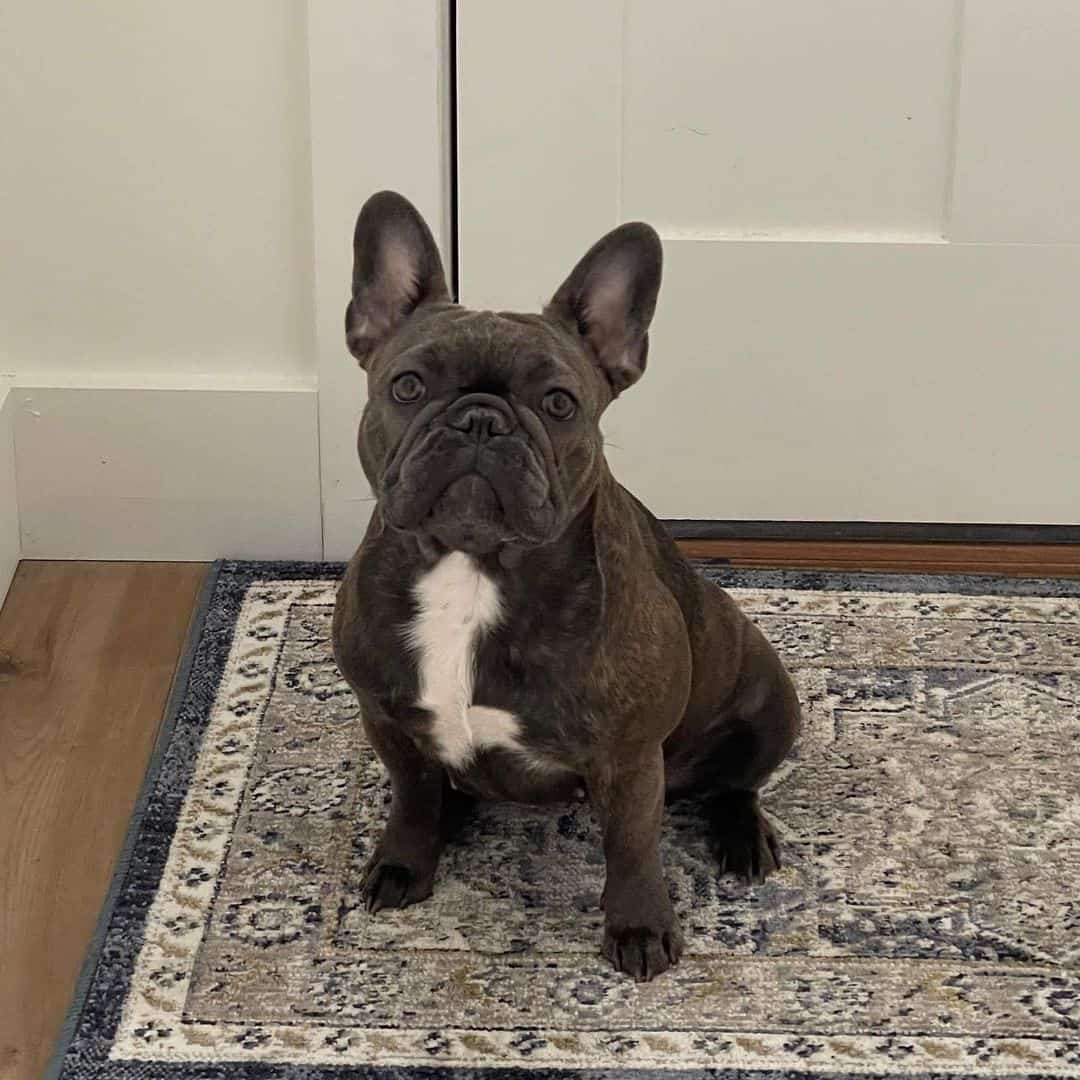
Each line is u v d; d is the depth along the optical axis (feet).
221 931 4.01
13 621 5.11
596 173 5.07
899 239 5.12
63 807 4.41
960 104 4.96
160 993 3.84
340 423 5.25
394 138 4.97
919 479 5.42
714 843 4.26
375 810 4.38
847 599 5.18
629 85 4.99
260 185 5.06
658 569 4.01
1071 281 5.15
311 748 4.58
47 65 4.92
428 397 3.56
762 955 3.97
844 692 4.80
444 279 3.95
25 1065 3.72
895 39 4.92
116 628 5.09
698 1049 3.73
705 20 4.91
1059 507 5.45
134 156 5.02
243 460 5.31
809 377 5.29
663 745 4.11
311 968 3.92
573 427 3.60
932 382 5.29
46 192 5.06
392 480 3.54
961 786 4.47
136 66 4.93
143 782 4.45
